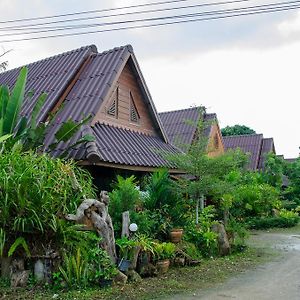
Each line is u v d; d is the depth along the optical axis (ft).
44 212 22.99
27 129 30.96
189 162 37.45
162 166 40.24
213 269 30.91
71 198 24.91
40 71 49.44
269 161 90.27
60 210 23.79
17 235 23.41
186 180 37.83
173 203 34.30
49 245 23.71
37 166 23.82
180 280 26.96
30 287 22.67
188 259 31.37
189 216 36.83
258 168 107.76
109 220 26.12
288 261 35.42
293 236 55.67
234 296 23.70
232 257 36.47
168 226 32.71
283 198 88.99
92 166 38.32
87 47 48.98
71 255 23.68
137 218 29.55
